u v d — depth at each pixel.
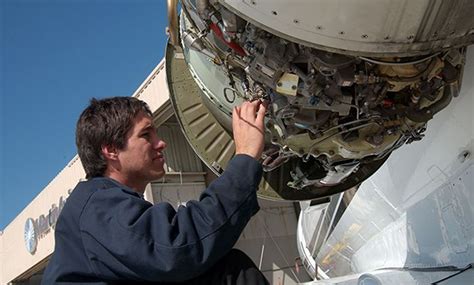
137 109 1.89
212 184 1.63
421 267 5.03
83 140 1.86
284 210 15.09
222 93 4.27
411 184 5.04
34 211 20.31
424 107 3.51
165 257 1.48
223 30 3.31
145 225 1.54
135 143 1.84
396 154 5.17
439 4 2.60
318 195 5.21
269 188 5.23
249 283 1.69
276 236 14.61
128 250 1.50
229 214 1.56
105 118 1.84
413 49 2.81
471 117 4.20
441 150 4.58
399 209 5.31
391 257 5.57
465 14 2.69
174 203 12.89
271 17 2.80
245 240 14.27
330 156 3.81
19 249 22.20
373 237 5.91
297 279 14.31
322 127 3.50
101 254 1.56
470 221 4.38
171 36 3.84
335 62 3.02
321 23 2.71
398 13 2.62
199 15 3.38
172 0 3.58
